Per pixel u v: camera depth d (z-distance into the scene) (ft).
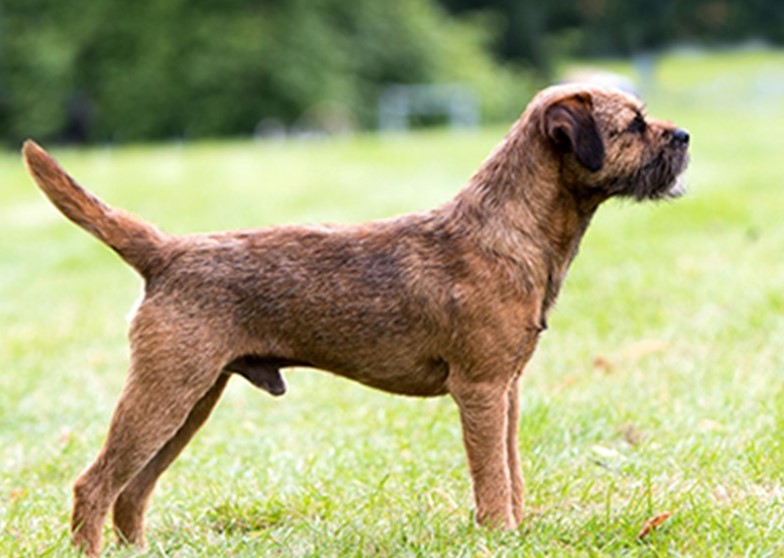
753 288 50.08
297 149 127.44
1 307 59.06
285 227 27.89
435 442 35.35
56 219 83.10
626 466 31.55
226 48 208.54
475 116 218.79
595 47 283.59
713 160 95.25
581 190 27.76
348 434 36.96
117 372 46.37
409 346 27.20
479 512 27.02
